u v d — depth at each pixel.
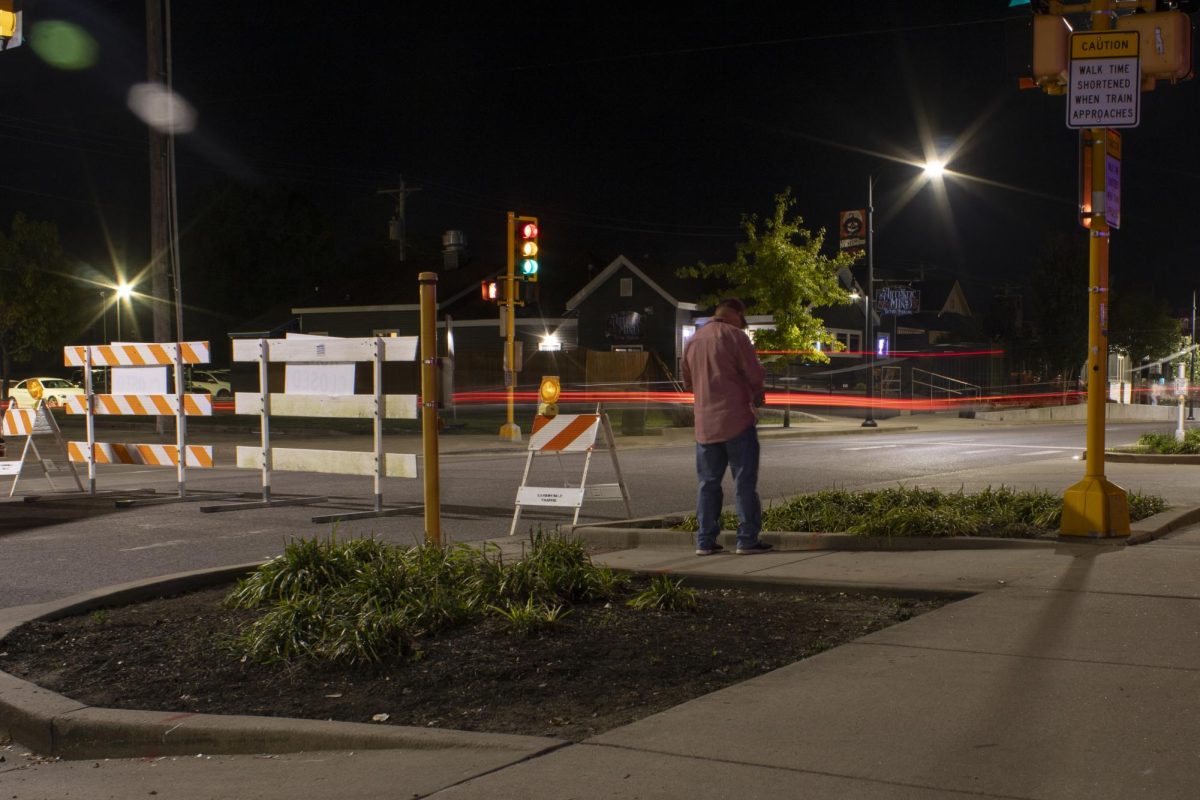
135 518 12.12
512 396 25.17
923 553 8.21
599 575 6.84
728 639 5.71
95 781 4.21
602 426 10.34
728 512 10.43
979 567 7.44
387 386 35.66
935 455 20.39
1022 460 19.14
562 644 5.61
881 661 5.09
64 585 8.38
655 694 4.83
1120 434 28.47
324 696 4.94
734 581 7.22
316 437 27.23
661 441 26.16
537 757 4.01
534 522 11.55
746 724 4.26
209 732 4.46
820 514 9.45
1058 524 9.11
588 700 4.78
